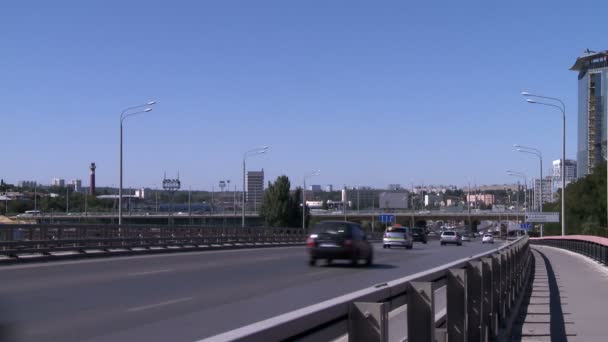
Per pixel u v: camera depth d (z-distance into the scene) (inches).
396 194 5413.4
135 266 1035.9
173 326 463.8
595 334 522.9
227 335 130.6
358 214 5305.1
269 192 3959.2
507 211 5782.5
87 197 5064.0
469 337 332.5
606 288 861.2
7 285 732.0
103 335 426.6
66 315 518.6
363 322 183.2
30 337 420.8
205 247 1653.5
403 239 1903.3
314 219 5241.1
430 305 237.6
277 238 2206.0
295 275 911.7
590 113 6259.8
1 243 1039.6
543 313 639.8
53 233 1196.5
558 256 1690.5
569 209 3607.3
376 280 834.8
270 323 142.7
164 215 3821.4
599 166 3572.8
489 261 430.0
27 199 4744.1
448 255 1481.3
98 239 1279.5
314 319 157.9
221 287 741.9
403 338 264.5
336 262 1181.1
